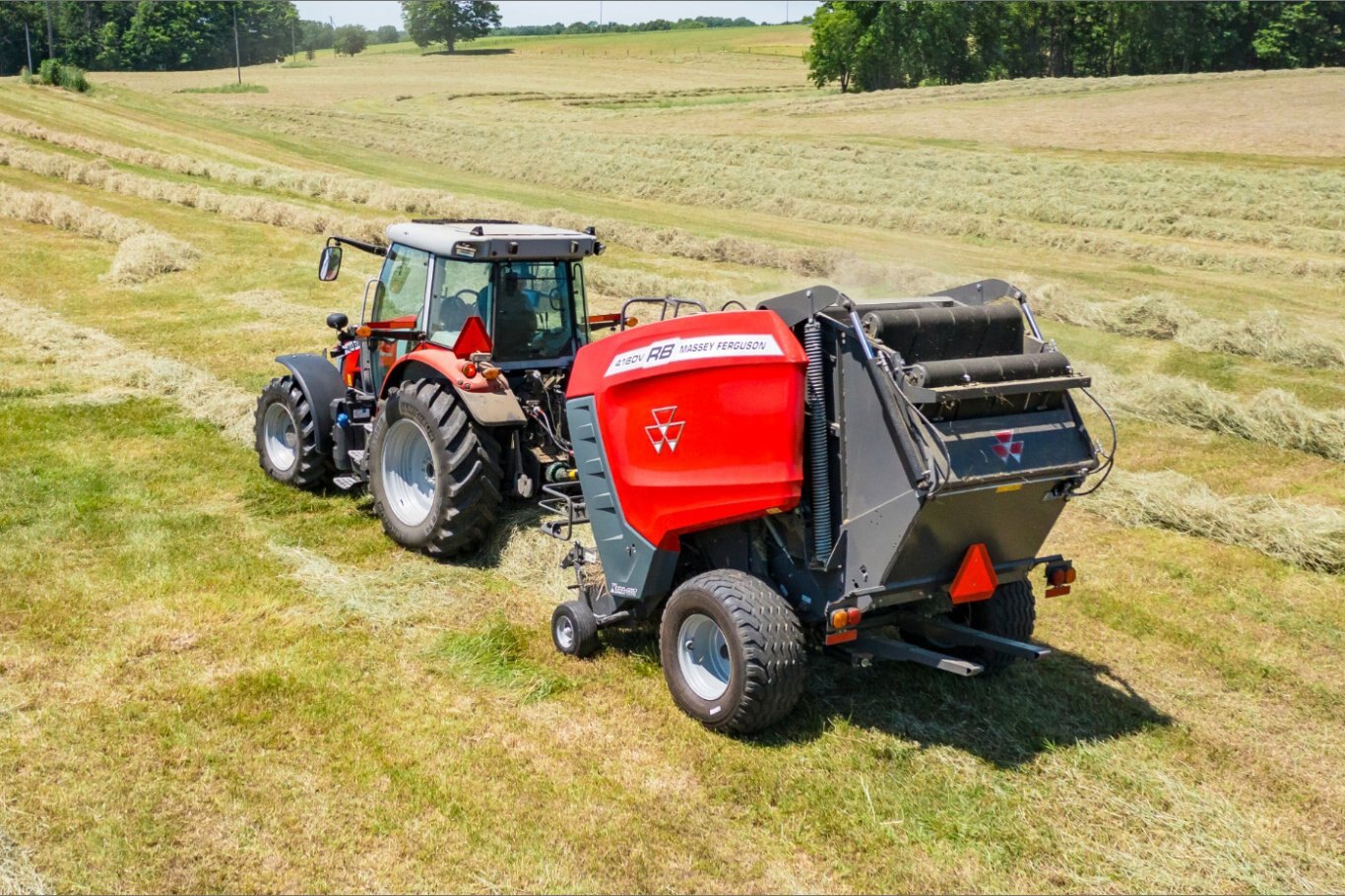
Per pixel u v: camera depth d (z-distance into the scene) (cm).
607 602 559
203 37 11294
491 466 656
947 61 7288
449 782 445
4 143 2648
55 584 621
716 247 1922
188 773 444
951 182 3020
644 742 480
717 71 9206
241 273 1661
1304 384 1198
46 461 845
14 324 1302
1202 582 694
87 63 10562
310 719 488
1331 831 436
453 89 7400
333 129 4625
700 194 2888
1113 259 2095
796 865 403
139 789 432
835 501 476
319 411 774
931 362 443
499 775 452
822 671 552
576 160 3578
